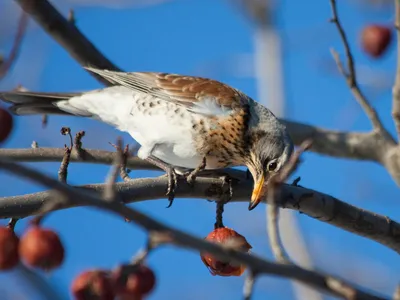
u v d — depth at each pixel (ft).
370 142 48.01
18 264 25.25
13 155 36.06
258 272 20.54
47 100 44.19
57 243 25.02
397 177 41.50
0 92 43.24
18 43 29.12
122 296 23.71
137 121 43.24
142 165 42.42
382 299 21.83
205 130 41.96
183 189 35.73
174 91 42.65
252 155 42.42
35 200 30.66
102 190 32.37
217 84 43.78
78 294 24.13
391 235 37.96
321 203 36.88
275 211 24.98
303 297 40.68
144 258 23.93
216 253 19.94
